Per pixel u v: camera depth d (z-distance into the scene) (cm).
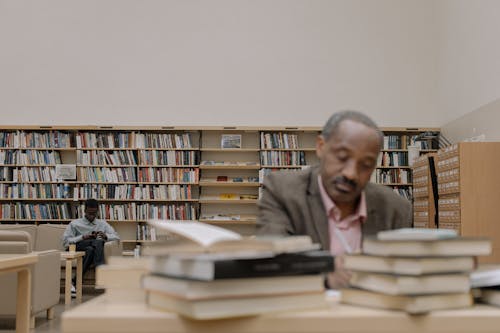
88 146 845
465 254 102
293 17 877
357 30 872
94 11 880
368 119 142
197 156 843
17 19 877
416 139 820
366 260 105
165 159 840
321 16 876
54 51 872
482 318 98
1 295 492
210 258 93
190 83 866
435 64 862
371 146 137
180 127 836
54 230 795
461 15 744
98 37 875
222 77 866
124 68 869
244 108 860
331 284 131
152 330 95
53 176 839
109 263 122
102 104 862
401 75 862
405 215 174
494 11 633
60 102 861
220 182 828
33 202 850
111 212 831
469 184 568
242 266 93
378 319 96
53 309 593
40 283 509
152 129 838
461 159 572
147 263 116
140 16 879
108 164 841
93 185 836
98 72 868
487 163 570
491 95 644
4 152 841
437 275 100
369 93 860
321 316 96
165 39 875
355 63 866
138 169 838
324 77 865
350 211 165
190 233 103
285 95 862
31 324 498
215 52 872
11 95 863
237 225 848
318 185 168
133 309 102
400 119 856
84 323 95
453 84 778
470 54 712
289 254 99
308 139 860
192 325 94
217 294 92
